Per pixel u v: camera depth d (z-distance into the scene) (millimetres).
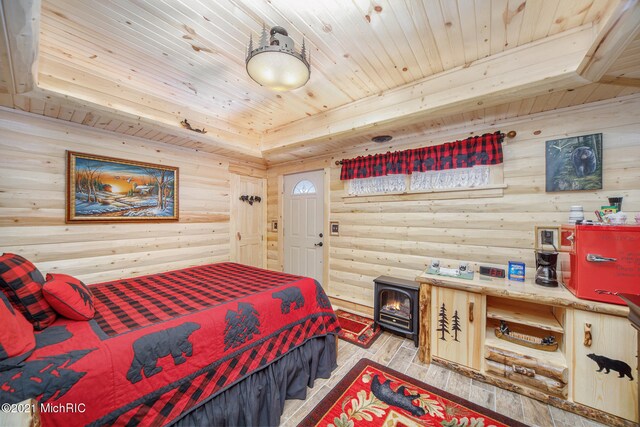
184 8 1555
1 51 1366
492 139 2469
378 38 1822
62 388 1013
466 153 2613
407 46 1914
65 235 2434
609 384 1632
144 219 2959
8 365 1015
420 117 2393
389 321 2781
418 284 2691
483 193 2562
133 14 1601
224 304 1741
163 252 3148
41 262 2309
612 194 2012
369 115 2732
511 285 2080
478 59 2082
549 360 1809
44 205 2320
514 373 1888
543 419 1664
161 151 3139
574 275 1811
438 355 2250
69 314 1470
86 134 2561
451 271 2443
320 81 2430
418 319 2586
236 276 2602
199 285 2271
